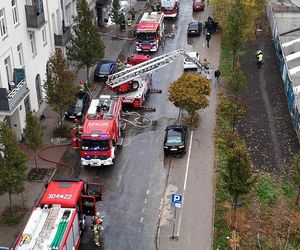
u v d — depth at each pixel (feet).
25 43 113.80
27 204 92.99
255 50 164.96
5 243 83.41
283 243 82.79
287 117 123.13
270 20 184.24
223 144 111.14
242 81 120.67
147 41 163.84
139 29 164.35
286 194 95.66
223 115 113.60
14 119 110.63
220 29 180.65
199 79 117.29
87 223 87.71
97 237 82.02
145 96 133.69
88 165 104.63
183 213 89.71
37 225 73.97
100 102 112.06
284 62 140.36
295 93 120.26
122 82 128.16
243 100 131.44
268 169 103.04
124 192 96.94
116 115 109.29
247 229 85.76
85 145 102.12
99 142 101.60
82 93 128.06
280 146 111.04
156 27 164.96
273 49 165.58
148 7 209.97
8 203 93.09
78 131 109.81
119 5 180.34
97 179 101.09
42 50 125.39
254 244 82.38
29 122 96.32
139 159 107.65
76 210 78.43
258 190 95.86
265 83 141.49
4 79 104.78
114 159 106.83
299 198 93.30
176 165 104.83
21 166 85.05
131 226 87.66
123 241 84.12
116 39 176.65
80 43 132.98
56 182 82.33
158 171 103.19
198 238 83.71
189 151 109.40
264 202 92.89
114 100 115.85
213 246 81.76
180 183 98.68
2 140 83.46
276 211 90.63
